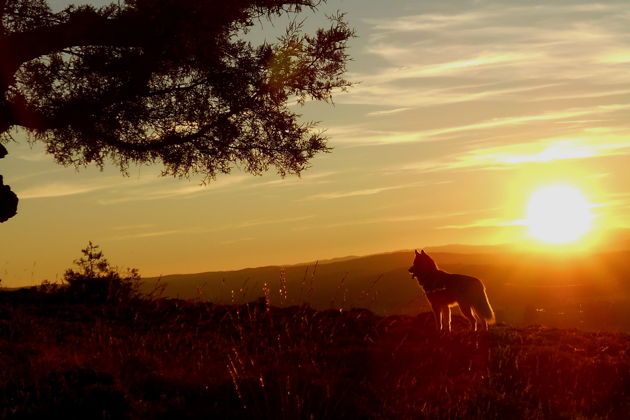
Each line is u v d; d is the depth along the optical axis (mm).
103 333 13148
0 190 16000
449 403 10000
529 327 16359
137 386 9727
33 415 8367
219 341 13117
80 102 16234
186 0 15945
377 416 9414
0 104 15852
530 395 10742
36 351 11258
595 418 10070
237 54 17281
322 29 17625
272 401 9422
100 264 18250
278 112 17625
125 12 16125
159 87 17219
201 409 9062
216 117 17406
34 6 16078
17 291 17859
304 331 13555
